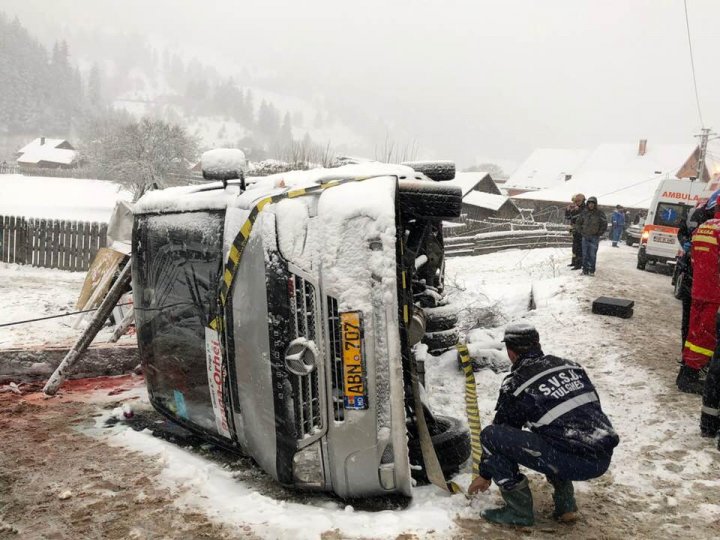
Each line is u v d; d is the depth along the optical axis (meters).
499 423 3.76
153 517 3.80
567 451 3.52
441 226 6.03
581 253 14.24
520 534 3.63
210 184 5.36
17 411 5.75
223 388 4.42
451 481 4.30
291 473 3.97
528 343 3.75
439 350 6.78
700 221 7.31
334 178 4.19
